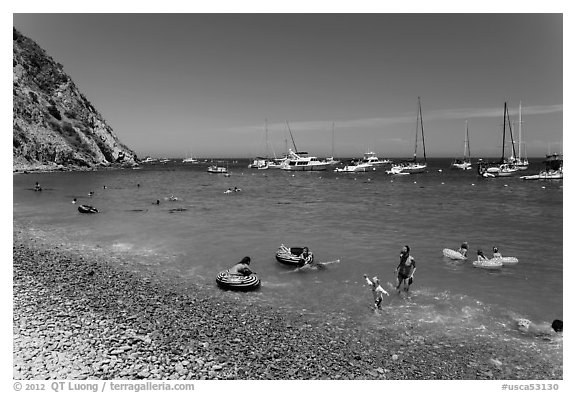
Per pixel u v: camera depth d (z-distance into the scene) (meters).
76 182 70.06
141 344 9.77
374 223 29.47
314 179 91.19
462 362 9.60
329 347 10.17
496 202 44.44
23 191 51.44
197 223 29.20
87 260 18.12
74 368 8.51
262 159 157.25
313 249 20.95
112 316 11.44
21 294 13.03
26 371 8.31
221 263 18.14
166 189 60.62
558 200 46.59
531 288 14.80
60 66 143.75
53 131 112.00
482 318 12.16
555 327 11.31
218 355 9.47
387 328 11.41
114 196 48.28
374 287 12.87
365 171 116.81
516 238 23.95
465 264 18.09
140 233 25.08
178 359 9.15
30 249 19.80
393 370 9.12
